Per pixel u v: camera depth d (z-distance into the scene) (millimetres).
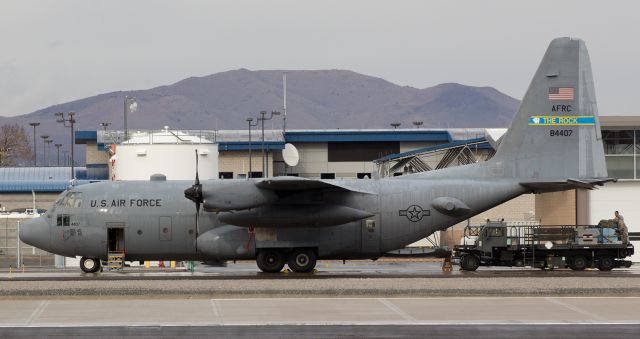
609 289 82562
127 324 66000
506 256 109812
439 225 108375
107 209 107250
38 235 108188
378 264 132125
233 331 63156
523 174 109562
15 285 87812
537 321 66875
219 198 100438
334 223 104812
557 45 109750
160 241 106750
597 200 137375
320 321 67062
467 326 64812
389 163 184375
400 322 66500
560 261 109562
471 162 177625
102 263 115562
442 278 95562
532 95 109812
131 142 159875
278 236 106125
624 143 138375
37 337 61438
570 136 109500
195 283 89500
